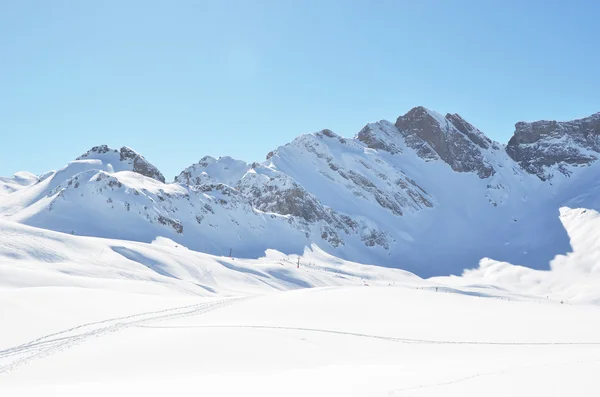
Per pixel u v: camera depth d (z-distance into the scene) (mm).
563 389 18703
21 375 26188
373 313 43406
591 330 39531
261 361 28516
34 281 56125
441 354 31391
